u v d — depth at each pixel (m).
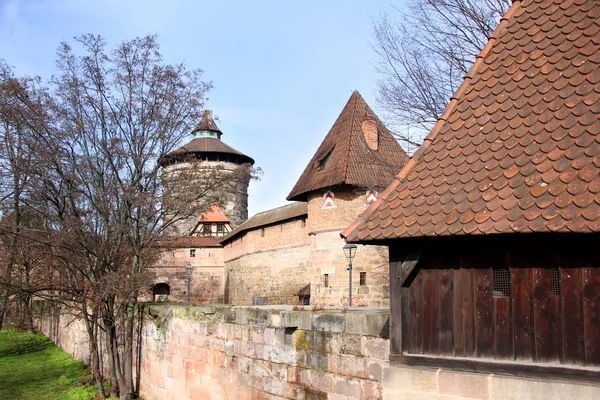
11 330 39.56
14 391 20.67
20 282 20.14
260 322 11.95
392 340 7.05
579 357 5.91
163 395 16.72
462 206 6.42
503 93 7.20
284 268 37.88
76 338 27.78
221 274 57.59
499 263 6.49
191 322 15.12
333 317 9.80
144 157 19.94
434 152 7.25
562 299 6.06
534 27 7.58
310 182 29.72
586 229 5.49
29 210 19.50
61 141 18.69
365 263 27.50
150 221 20.17
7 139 18.30
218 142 62.44
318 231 28.95
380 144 27.31
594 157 5.97
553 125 6.50
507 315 6.37
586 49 6.88
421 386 6.74
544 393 5.97
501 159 6.61
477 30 16.75
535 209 5.90
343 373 9.54
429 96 17.59
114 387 19.05
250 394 12.16
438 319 6.83
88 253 19.27
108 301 19.03
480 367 6.41
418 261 6.92
